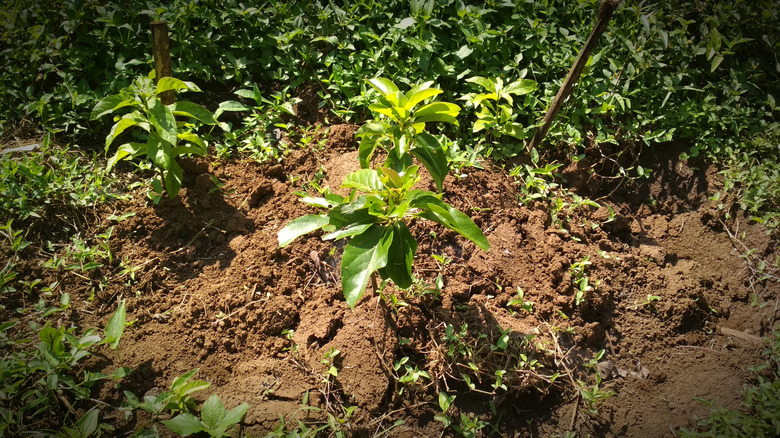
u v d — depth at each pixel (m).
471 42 1.49
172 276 1.12
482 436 0.97
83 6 1.44
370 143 1.09
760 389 1.01
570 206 1.33
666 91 1.51
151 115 1.05
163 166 1.06
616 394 1.06
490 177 1.34
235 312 1.06
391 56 1.45
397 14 1.59
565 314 1.14
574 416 1.01
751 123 1.51
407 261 0.90
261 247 1.16
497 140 1.43
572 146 1.42
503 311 1.12
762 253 1.30
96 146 1.32
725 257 1.30
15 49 1.35
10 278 1.02
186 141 1.25
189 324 1.05
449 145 1.34
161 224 1.18
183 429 0.80
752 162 1.43
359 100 1.38
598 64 1.52
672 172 1.47
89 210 1.17
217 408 0.83
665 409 1.04
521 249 1.24
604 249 1.30
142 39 1.44
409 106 1.03
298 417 0.94
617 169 1.46
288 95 1.43
